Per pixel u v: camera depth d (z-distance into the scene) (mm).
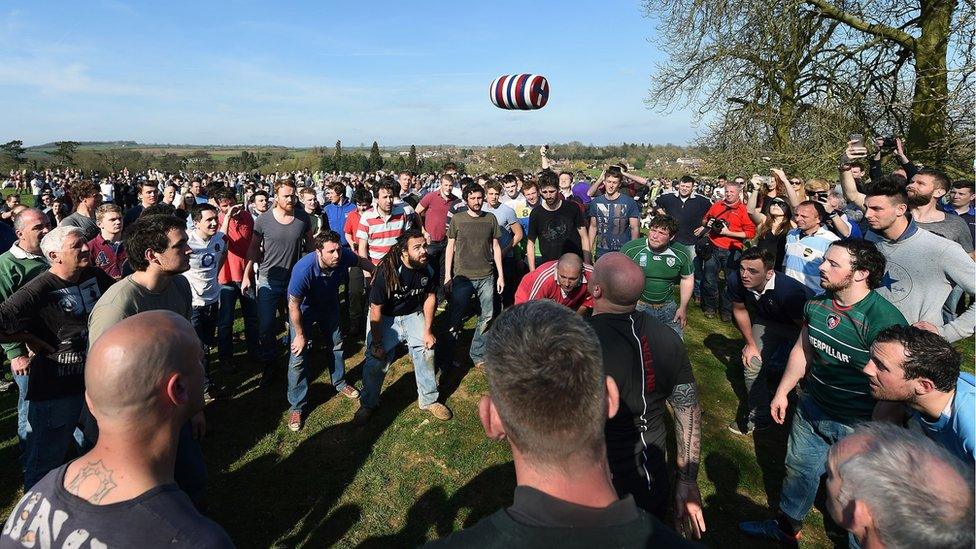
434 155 129500
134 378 1105
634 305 2111
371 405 3898
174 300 2736
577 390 941
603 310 2127
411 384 4598
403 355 5242
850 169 4613
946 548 942
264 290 4559
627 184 6699
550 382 936
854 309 2334
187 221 5188
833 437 2488
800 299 3426
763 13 11062
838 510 1114
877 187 3014
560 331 1004
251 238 4902
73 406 2668
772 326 3666
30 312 2494
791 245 4367
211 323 4715
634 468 2053
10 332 2438
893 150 5035
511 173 8781
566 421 929
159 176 32781
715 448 3658
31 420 2602
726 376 4871
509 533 890
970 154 9016
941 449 1052
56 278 2619
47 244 2588
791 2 10633
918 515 954
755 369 3738
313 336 5750
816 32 11758
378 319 3734
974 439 1684
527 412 938
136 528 1057
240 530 2809
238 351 5320
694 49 12891
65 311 2617
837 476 1117
